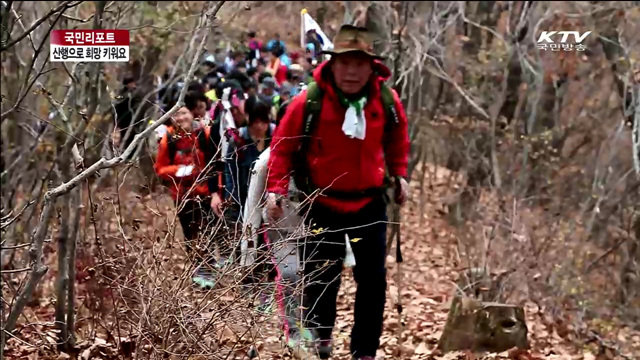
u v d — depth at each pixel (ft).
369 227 17.63
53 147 23.43
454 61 38.29
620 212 28.09
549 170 33.55
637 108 26.86
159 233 17.15
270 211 16.84
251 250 14.42
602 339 22.02
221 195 21.71
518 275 24.85
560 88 36.63
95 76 16.96
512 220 26.53
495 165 33.60
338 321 23.00
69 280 17.30
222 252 14.88
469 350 20.54
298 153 17.34
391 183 18.21
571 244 27.55
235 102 23.76
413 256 31.76
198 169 20.42
